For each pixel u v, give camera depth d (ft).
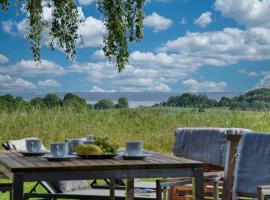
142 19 35.58
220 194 20.16
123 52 35.47
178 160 14.79
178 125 50.34
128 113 51.08
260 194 15.11
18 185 13.16
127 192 18.02
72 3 36.35
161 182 16.83
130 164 13.91
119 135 49.62
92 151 15.14
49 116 49.19
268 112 51.80
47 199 20.62
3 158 15.44
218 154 21.39
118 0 35.53
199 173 14.32
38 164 13.83
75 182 20.72
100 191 19.90
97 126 49.88
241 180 17.72
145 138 49.29
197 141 22.17
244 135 17.97
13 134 47.42
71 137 48.62
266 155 17.47
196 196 14.30
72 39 36.06
